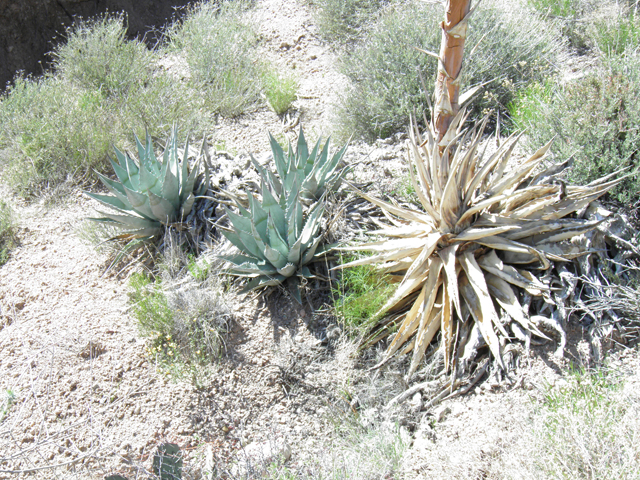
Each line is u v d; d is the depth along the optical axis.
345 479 2.94
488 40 5.96
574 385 3.11
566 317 3.49
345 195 4.65
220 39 7.73
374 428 3.38
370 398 3.52
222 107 6.86
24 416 3.64
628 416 2.78
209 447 3.43
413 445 3.24
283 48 8.12
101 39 7.75
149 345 3.96
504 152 4.17
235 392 3.71
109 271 4.79
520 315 3.44
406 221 4.23
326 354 3.81
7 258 5.09
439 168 3.56
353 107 6.13
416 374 3.62
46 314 4.44
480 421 3.21
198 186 5.09
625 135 4.19
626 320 3.49
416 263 3.56
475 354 3.48
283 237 4.29
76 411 3.65
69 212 5.61
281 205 4.35
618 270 3.69
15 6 8.02
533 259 3.70
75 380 3.84
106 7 8.81
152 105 6.52
